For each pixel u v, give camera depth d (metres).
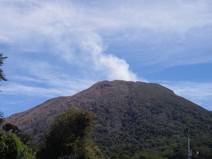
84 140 56.25
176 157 103.06
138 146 135.50
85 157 55.25
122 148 132.75
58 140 55.12
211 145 104.19
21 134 67.31
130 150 129.75
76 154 54.88
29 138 69.00
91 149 56.69
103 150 126.56
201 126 165.25
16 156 39.88
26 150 42.00
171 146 117.31
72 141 55.34
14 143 40.12
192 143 107.88
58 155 54.81
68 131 55.44
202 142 107.69
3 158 39.09
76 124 55.97
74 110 57.06
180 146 111.06
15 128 66.12
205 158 95.25
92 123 57.09
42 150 55.31
